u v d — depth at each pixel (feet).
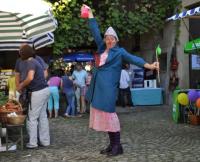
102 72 22.20
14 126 24.91
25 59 25.12
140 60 21.76
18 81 25.93
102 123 22.30
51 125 37.06
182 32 50.85
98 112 22.33
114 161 21.48
